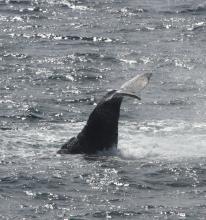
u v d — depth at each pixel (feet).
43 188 158.10
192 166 169.07
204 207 147.23
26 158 177.99
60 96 244.01
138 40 334.03
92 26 364.99
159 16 385.70
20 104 232.12
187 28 357.20
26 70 279.90
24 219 142.10
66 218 142.41
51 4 421.18
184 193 154.61
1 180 162.30
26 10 407.85
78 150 182.50
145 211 145.38
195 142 188.44
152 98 240.32
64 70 280.51
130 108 228.22
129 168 169.17
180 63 291.38
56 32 352.49
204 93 247.70
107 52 311.06
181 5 412.16
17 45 325.83
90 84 262.26
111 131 182.91
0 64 289.53
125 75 275.59
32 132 201.05
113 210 145.89
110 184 159.94
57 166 171.73
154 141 189.37
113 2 423.64
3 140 192.03
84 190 156.66
